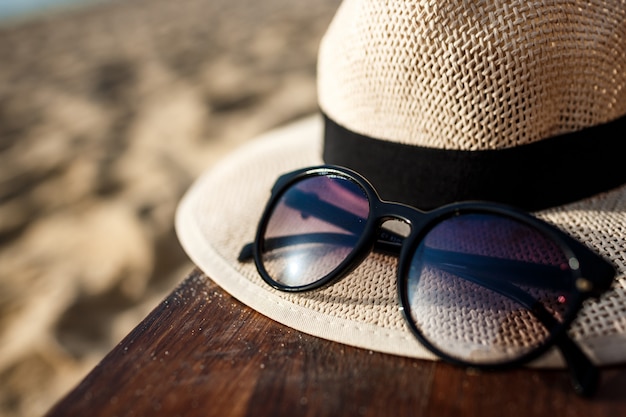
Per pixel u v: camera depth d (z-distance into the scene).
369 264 0.36
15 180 1.23
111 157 1.27
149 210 1.00
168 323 0.34
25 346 0.72
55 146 1.39
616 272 0.32
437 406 0.30
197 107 1.50
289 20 2.56
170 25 2.89
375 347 0.32
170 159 1.21
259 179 0.44
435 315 0.32
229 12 3.07
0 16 4.30
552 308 0.31
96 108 1.66
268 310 0.34
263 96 1.52
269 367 0.32
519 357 0.30
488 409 0.30
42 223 1.04
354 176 0.35
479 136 0.35
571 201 0.35
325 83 0.39
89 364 0.68
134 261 0.86
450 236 0.33
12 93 1.97
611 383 0.30
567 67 0.34
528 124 0.34
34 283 0.85
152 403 0.31
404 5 0.35
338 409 0.30
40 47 2.75
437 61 0.34
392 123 0.36
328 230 0.35
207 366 0.32
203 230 0.40
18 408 0.63
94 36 2.87
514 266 0.32
